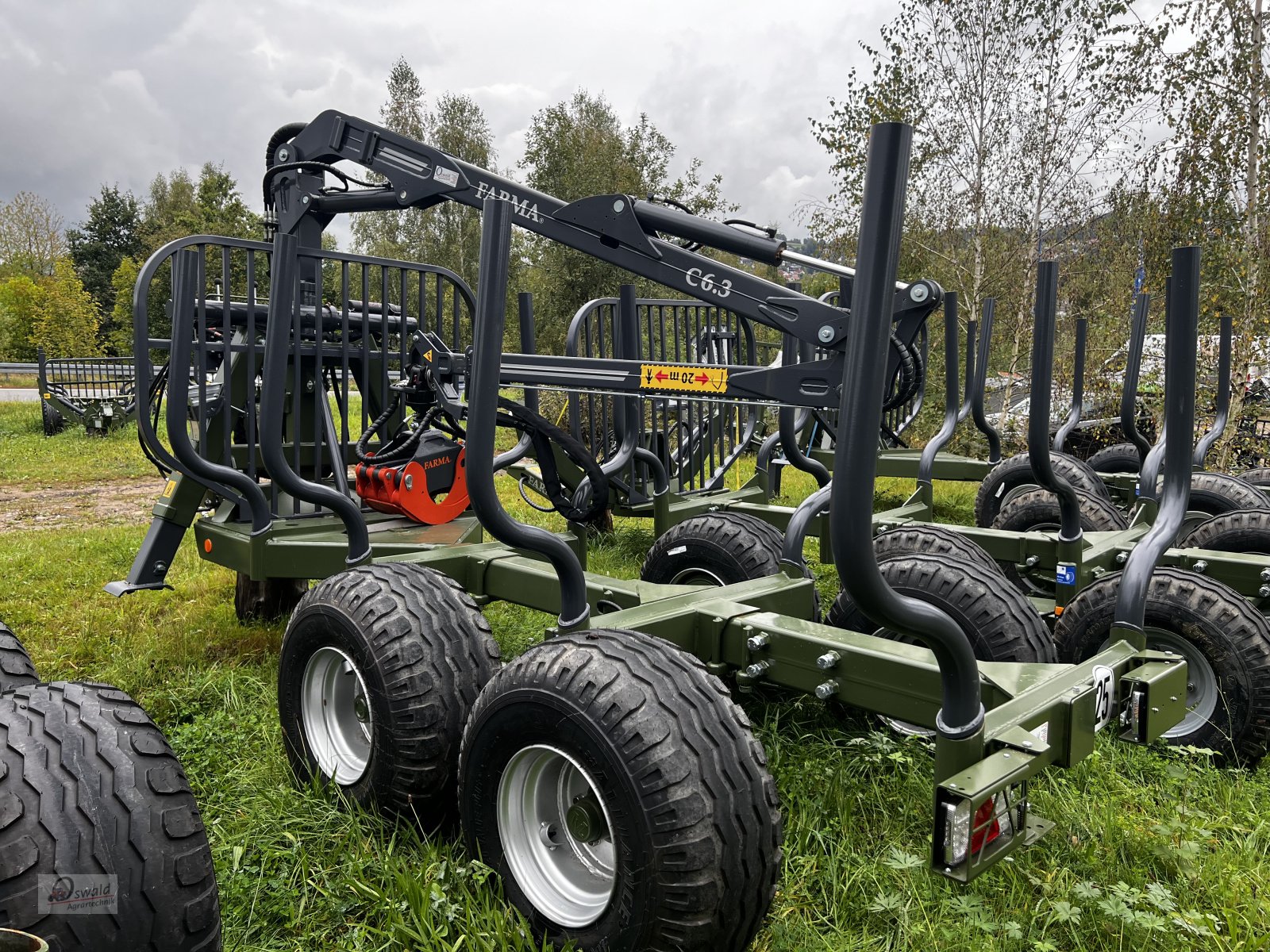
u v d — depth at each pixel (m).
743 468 9.62
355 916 2.41
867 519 1.56
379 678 2.64
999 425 11.70
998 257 12.46
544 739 2.14
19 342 45.19
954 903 2.29
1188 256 2.67
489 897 2.32
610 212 3.30
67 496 10.85
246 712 3.77
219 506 4.66
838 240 13.52
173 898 1.70
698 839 1.90
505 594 3.50
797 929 2.29
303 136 4.21
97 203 61.16
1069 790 2.89
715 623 2.83
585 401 5.79
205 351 3.95
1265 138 10.22
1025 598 3.12
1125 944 2.28
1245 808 2.88
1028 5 11.70
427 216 33.44
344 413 4.25
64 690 1.88
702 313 6.44
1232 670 3.10
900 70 12.62
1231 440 9.05
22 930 1.55
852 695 2.52
